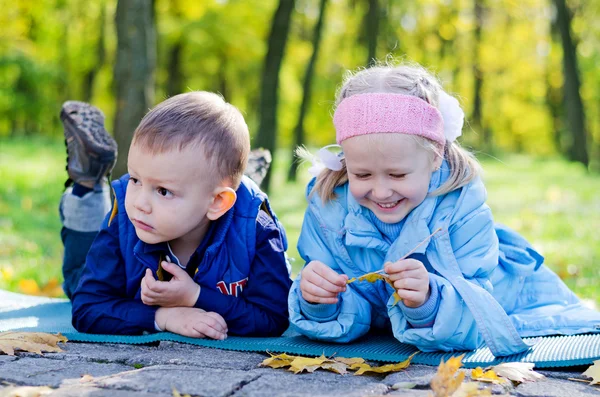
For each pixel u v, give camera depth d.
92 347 2.47
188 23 21.17
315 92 25.11
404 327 2.44
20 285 4.46
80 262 3.34
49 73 26.00
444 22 23.92
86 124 3.27
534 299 2.87
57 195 10.85
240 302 2.66
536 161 28.59
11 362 2.17
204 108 2.48
